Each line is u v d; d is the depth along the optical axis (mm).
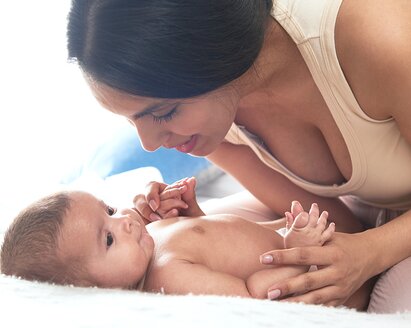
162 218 1257
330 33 1055
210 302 822
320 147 1268
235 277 1051
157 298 848
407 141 1137
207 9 918
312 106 1181
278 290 982
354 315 885
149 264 1088
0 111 2129
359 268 1062
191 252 1093
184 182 1268
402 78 1032
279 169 1347
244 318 773
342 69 1079
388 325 846
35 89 2160
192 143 1088
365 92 1083
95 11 932
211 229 1147
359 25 1039
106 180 1802
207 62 941
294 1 1059
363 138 1146
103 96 989
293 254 1007
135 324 731
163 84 941
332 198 1387
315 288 1014
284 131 1272
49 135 2104
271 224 1340
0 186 1830
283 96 1185
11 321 756
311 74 1104
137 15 911
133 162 1937
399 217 1161
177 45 919
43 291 873
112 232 1058
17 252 1006
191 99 975
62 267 1004
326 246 1034
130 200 1553
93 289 910
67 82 2170
